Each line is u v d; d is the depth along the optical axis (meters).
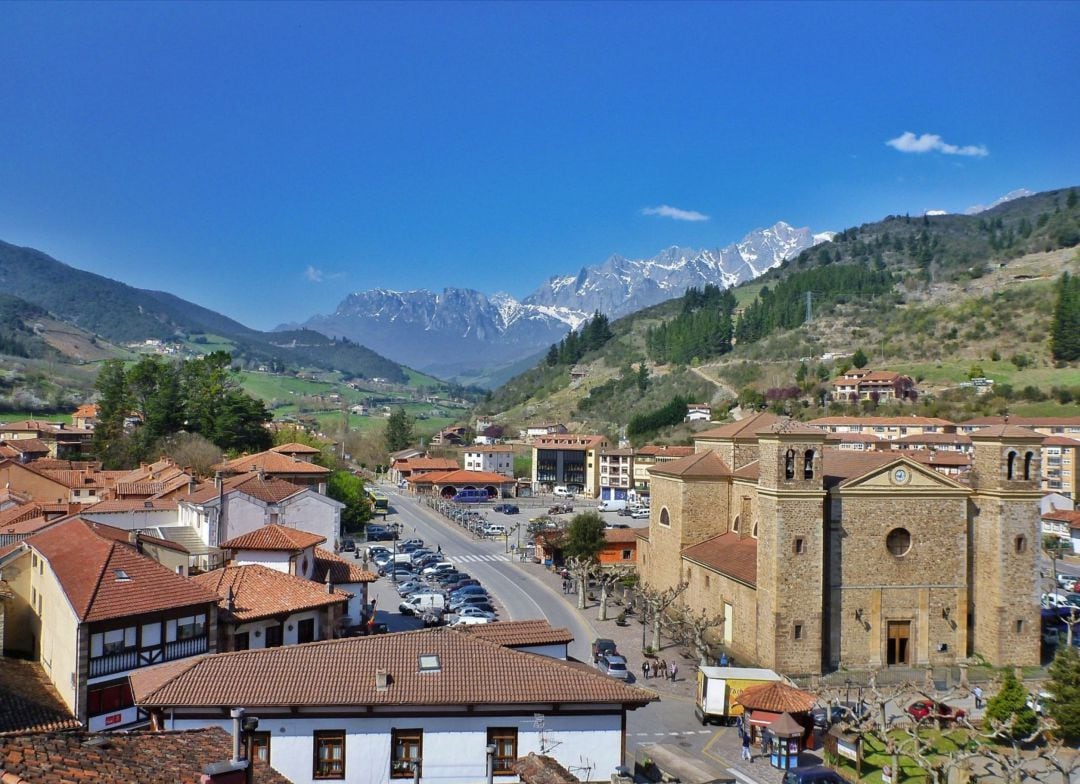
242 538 63.19
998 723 51.12
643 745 48.12
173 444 140.75
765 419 90.56
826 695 61.16
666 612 87.00
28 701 41.03
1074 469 168.50
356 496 140.62
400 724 37.50
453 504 184.25
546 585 104.06
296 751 36.84
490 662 40.28
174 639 47.19
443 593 92.44
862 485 69.19
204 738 27.50
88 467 130.00
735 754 52.22
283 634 53.03
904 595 69.56
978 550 71.19
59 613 46.88
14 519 78.75
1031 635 69.94
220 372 158.25
